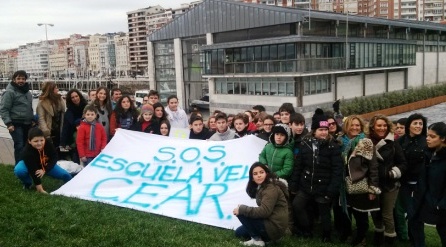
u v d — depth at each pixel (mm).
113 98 12688
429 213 6449
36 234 6770
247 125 10430
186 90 60469
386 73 58875
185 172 9398
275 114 10617
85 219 7457
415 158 7293
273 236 6754
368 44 51312
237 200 8156
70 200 8625
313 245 7066
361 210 7031
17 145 10500
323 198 7129
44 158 9164
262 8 46875
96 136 10453
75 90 11148
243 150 9289
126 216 7789
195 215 8000
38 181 9062
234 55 48125
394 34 59250
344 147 7500
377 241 7512
